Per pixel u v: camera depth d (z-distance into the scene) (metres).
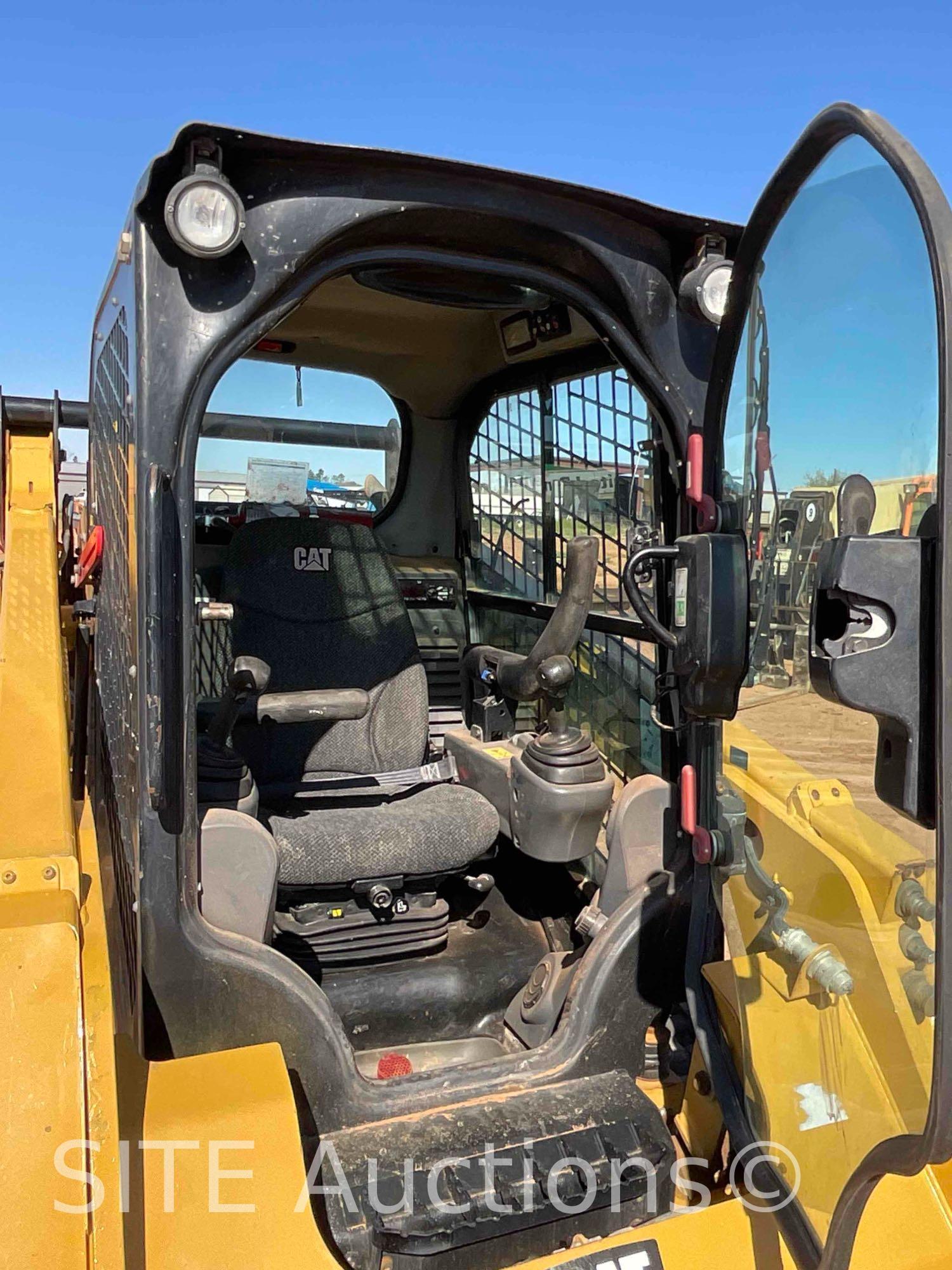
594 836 2.14
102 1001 1.32
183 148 1.37
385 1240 1.43
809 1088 1.42
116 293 1.83
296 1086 1.61
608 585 2.55
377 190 1.48
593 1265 1.36
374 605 2.67
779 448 1.44
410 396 3.30
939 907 0.93
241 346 1.46
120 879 1.94
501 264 1.69
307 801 2.45
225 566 2.61
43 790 1.56
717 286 1.64
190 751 1.51
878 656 1.04
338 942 2.19
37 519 2.96
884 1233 1.40
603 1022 1.82
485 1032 2.19
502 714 2.59
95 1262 1.06
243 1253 1.25
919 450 1.07
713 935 1.83
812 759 1.39
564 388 2.76
